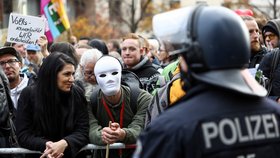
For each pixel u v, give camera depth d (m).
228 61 2.65
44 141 5.06
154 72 6.84
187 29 2.72
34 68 7.20
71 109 5.15
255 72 5.54
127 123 5.30
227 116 2.60
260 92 2.70
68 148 5.06
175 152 2.54
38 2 17.42
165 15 2.93
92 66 5.98
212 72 2.66
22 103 5.19
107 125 5.31
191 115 2.58
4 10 13.90
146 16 24.86
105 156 5.35
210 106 2.61
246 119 2.63
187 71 2.75
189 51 2.69
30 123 5.17
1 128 5.32
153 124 2.63
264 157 2.63
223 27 2.66
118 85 5.18
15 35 7.18
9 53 6.16
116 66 5.16
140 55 6.85
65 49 6.77
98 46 8.99
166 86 4.79
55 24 9.41
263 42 6.98
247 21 6.18
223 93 2.65
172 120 2.59
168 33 2.87
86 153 5.44
